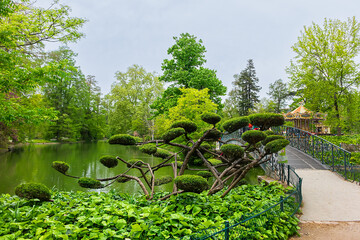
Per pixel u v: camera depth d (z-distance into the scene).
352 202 5.92
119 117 41.44
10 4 6.22
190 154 6.13
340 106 20.17
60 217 3.78
